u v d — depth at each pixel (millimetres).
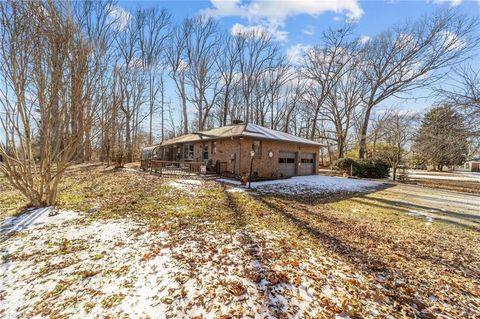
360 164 19984
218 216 6129
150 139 30125
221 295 2854
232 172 13992
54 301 2746
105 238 4539
